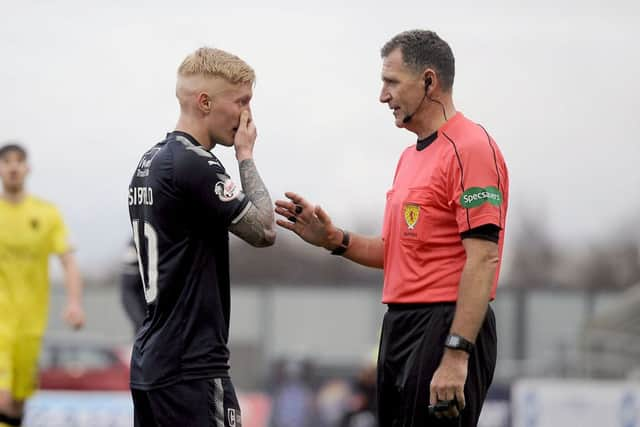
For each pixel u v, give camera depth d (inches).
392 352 928.9
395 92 922.1
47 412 2354.8
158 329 877.8
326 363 3292.3
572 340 3053.6
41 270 1625.2
